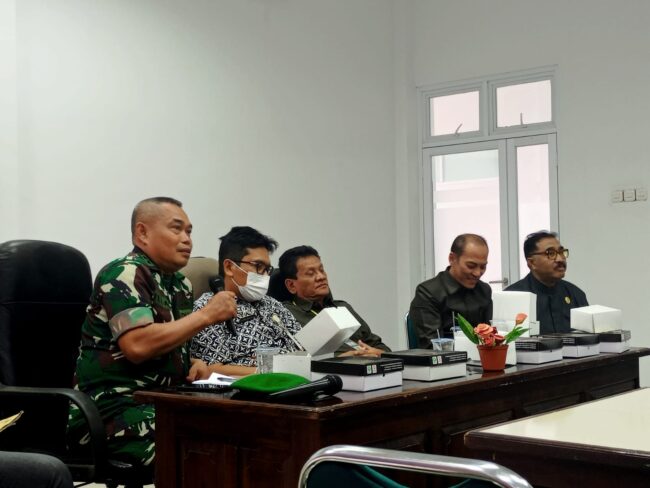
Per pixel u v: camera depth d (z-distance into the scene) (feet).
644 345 18.98
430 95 22.38
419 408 7.34
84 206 14.53
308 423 6.19
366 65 21.33
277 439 6.38
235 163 17.65
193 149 16.69
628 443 4.64
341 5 20.67
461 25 21.71
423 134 22.39
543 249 13.75
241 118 17.85
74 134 14.42
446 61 21.91
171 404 7.06
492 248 21.62
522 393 8.99
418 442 7.29
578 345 10.56
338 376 6.87
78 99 14.51
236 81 17.76
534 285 13.99
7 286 8.16
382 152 21.67
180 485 7.01
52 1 14.12
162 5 16.15
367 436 6.68
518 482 3.09
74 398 7.52
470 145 21.74
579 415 5.74
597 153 19.75
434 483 7.32
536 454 4.71
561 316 13.92
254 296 10.29
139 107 15.61
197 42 16.88
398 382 7.47
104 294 8.33
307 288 11.68
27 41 13.71
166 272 9.09
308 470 3.60
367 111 21.29
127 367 8.41
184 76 16.58
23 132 13.60
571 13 20.16
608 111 19.63
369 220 21.16
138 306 8.26
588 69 19.92
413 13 22.41
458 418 7.89
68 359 8.75
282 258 11.88
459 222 22.08
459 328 10.20
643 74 19.22
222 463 6.73
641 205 19.13
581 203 19.92
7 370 8.06
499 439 4.87
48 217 13.93
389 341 21.59
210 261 11.66
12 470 5.22
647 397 6.70
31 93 13.75
